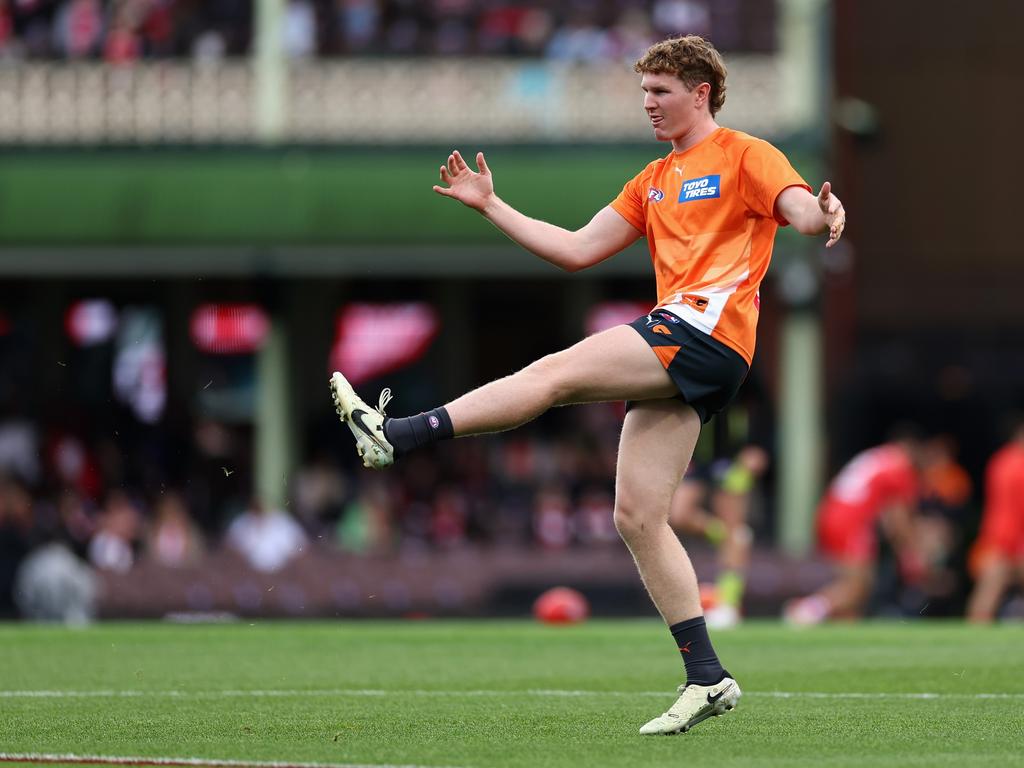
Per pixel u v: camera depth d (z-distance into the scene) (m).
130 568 61.09
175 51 75.75
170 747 19.36
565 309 77.31
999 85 81.44
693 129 20.83
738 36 75.81
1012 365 81.56
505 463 68.50
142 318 74.81
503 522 67.06
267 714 22.72
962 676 28.42
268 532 62.12
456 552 64.50
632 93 72.69
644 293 77.44
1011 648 34.75
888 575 59.94
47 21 75.25
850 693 25.84
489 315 77.50
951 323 81.62
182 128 72.88
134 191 71.38
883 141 81.81
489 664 31.34
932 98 81.62
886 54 81.81
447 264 69.75
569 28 75.56
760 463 48.53
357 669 30.09
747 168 20.19
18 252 70.12
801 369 69.94
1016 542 53.72
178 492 70.12
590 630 40.41
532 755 18.77
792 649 34.84
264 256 69.94
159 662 31.22
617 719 22.31
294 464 74.56
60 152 72.56
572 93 72.81
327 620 61.28
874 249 81.81
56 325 75.19
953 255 81.62
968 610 65.12
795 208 19.77
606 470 68.06
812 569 62.75
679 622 20.55
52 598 56.78
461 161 21.89
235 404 73.56
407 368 77.00
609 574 62.88
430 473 68.44
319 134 72.88
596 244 21.67
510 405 19.91
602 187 69.94
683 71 20.66
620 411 69.88
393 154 72.25
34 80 72.88
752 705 24.06
